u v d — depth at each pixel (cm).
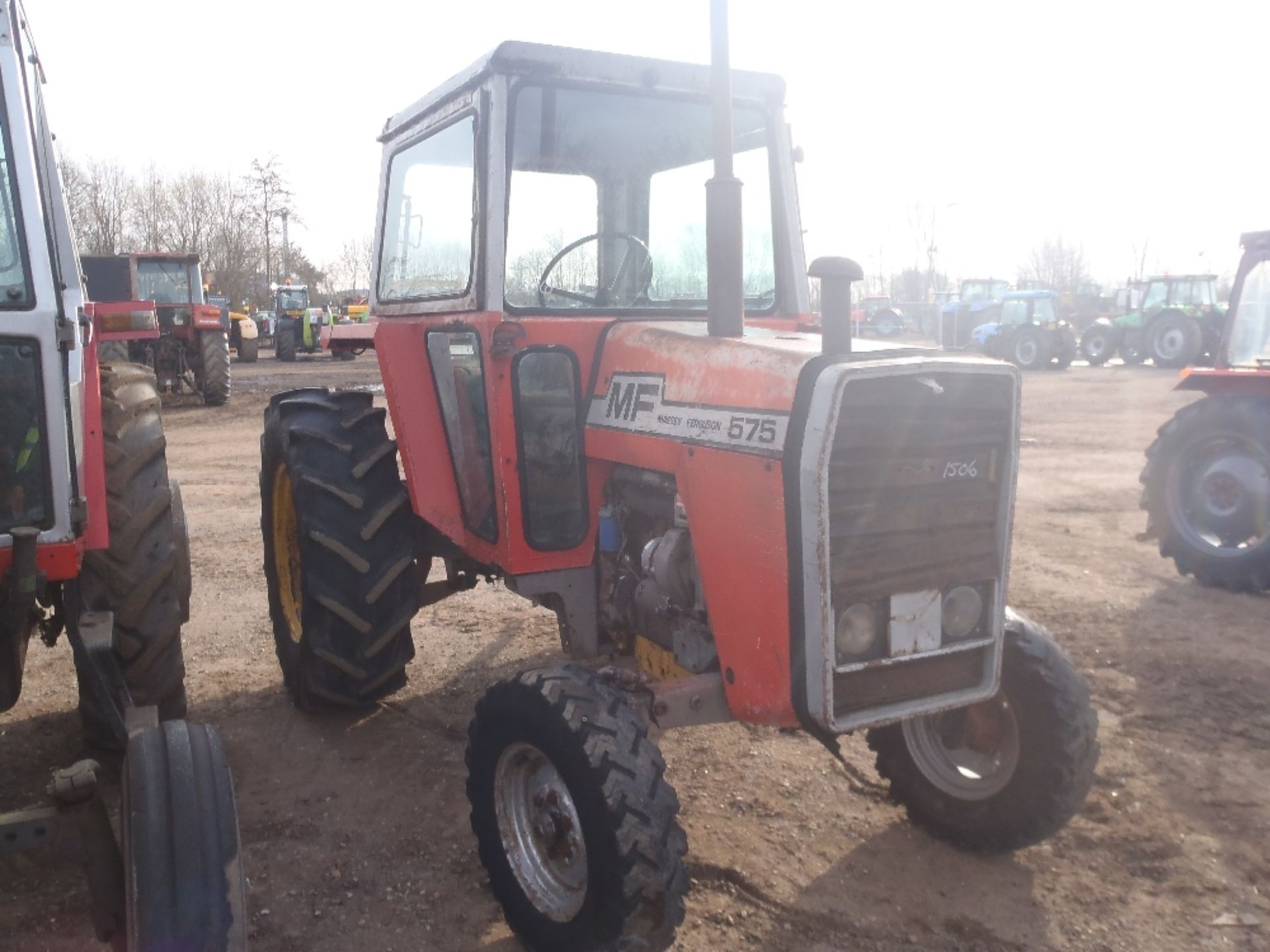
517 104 323
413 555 386
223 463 1012
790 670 252
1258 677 445
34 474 274
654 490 305
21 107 266
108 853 202
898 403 250
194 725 219
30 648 489
